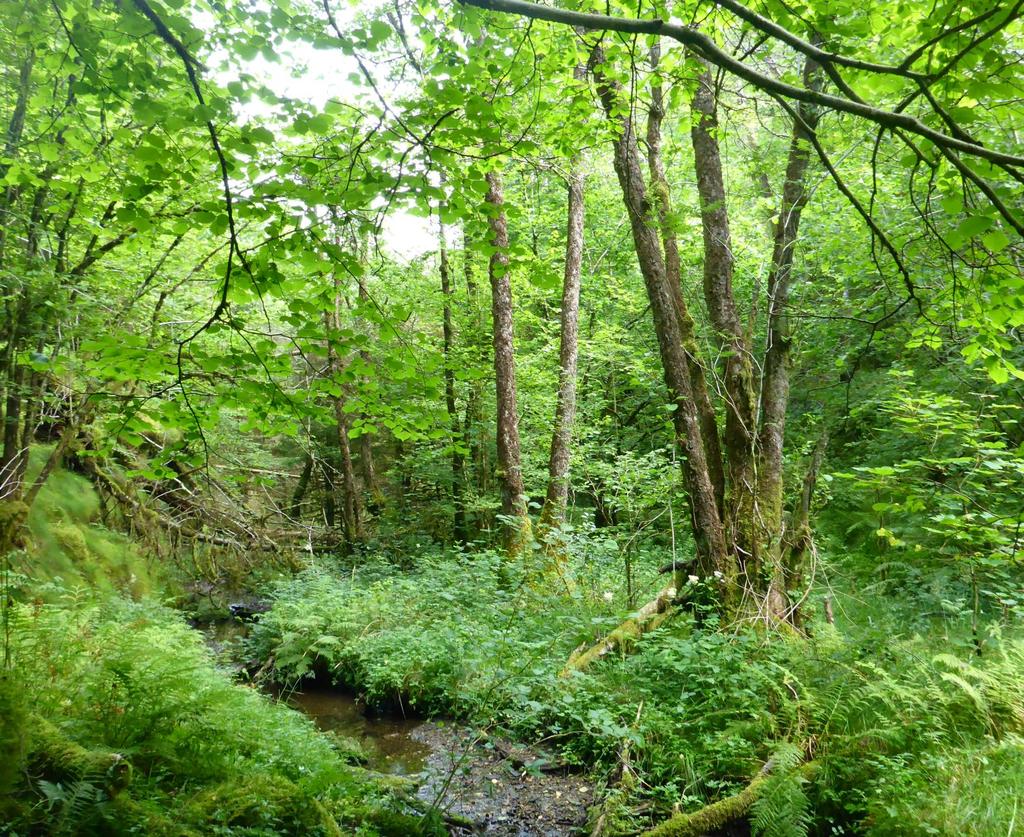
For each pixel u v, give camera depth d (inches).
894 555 313.4
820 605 278.4
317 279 147.9
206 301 377.1
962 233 104.0
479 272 565.3
